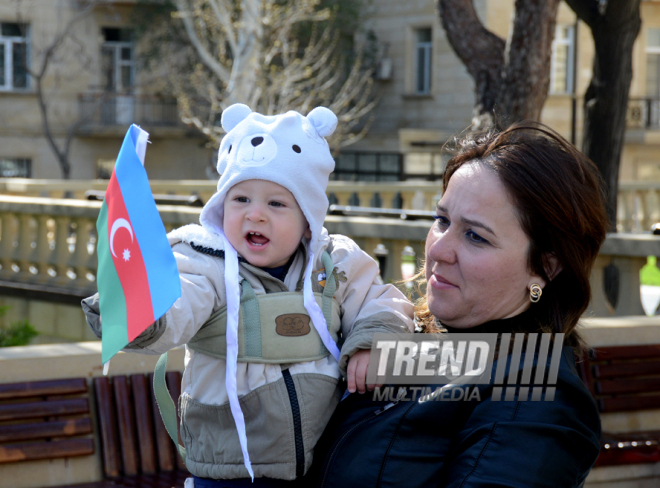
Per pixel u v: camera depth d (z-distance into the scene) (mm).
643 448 3316
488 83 7172
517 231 1674
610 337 3691
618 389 3613
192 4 17062
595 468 3291
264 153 1865
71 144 22438
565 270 1691
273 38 15344
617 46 7453
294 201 1882
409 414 1702
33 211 8297
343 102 17391
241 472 1794
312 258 1918
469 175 1716
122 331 1489
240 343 1805
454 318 1760
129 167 1556
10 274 8664
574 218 1654
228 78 14000
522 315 1740
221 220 1947
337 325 1977
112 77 22875
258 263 1861
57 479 2979
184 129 22641
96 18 22250
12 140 21781
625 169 21703
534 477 1496
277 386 1804
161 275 1432
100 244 1611
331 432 1852
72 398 3004
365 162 21875
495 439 1549
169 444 3113
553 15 6875
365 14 22656
